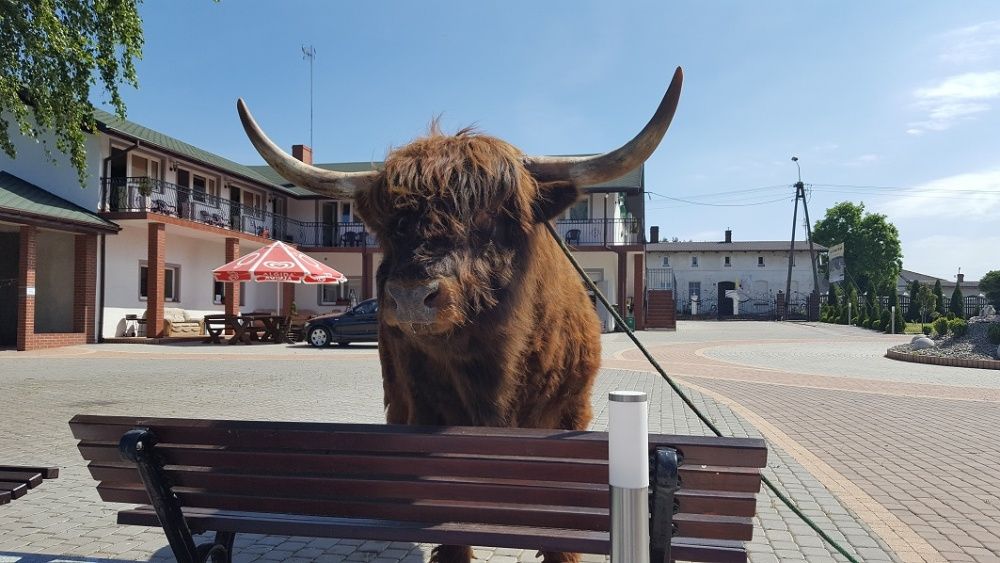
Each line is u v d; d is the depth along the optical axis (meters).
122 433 3.00
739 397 11.53
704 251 62.56
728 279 62.69
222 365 16.50
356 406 9.98
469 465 2.67
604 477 2.57
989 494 5.56
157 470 2.97
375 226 2.96
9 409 9.63
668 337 30.84
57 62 9.87
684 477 2.55
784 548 4.34
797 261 62.34
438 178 2.69
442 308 2.52
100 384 12.55
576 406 3.75
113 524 4.79
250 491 3.00
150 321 24.12
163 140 28.52
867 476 6.14
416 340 2.79
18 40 9.50
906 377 15.09
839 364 18.38
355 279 36.53
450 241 2.64
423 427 2.69
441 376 3.06
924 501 5.36
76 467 6.34
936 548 4.31
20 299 20.62
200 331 27.36
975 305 42.84
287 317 25.72
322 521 3.00
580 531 2.74
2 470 4.48
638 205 39.38
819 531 3.35
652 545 2.47
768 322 49.94
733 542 2.78
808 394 11.97
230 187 32.31
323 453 2.78
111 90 10.66
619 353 21.53
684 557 2.72
